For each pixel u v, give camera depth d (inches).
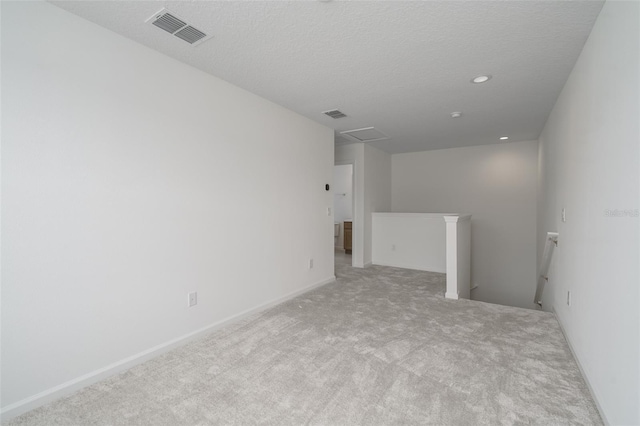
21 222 64.3
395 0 67.0
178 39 83.0
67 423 61.8
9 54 62.4
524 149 210.5
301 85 114.1
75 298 72.5
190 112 98.2
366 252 221.9
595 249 71.5
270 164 131.0
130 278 83.0
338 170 324.8
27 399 65.2
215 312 106.9
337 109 141.1
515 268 214.7
